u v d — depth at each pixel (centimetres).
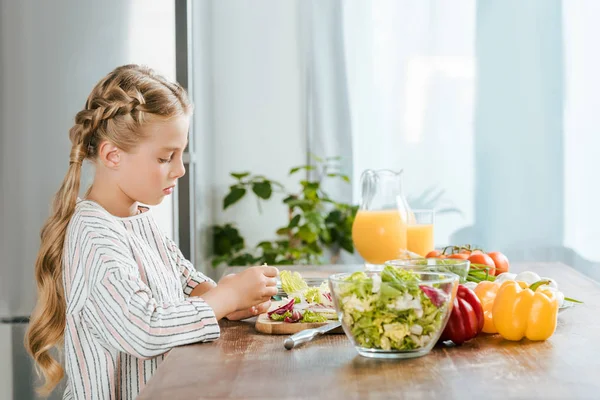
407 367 99
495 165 345
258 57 351
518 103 344
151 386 91
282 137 352
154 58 221
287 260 335
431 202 347
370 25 344
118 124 127
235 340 117
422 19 344
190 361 104
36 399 169
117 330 112
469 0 343
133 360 126
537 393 87
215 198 351
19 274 168
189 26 256
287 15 350
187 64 250
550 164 344
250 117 352
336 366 100
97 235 123
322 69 344
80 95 179
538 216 345
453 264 128
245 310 133
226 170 351
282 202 348
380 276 106
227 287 126
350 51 344
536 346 111
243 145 352
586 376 94
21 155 169
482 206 347
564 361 102
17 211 168
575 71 342
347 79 344
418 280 105
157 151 129
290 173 335
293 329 122
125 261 121
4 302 167
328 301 136
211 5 347
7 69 168
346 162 346
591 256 343
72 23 177
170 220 242
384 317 103
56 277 132
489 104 345
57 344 139
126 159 130
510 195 346
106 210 134
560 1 340
